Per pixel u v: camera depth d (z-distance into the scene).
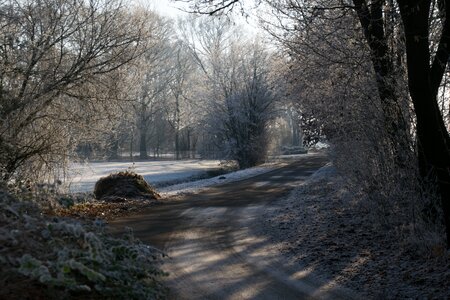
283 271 9.66
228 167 48.28
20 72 15.80
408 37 9.30
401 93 11.62
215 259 10.69
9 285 4.45
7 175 15.04
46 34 16.41
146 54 23.70
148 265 5.82
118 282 4.99
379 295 7.85
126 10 18.27
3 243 4.91
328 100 16.44
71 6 17.14
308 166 43.97
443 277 8.18
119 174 23.50
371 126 13.12
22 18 16.16
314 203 18.70
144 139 73.56
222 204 20.17
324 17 12.71
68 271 4.35
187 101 64.62
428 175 10.30
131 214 17.62
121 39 18.02
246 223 15.52
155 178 37.03
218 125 47.91
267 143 48.88
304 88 18.20
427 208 10.57
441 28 11.73
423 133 9.53
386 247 10.70
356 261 10.00
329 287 8.54
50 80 16.53
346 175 16.61
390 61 12.25
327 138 19.14
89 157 20.14
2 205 5.40
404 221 11.38
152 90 66.38
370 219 13.35
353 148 14.91
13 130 15.44
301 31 14.40
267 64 45.91
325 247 11.42
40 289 4.56
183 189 27.34
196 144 77.19
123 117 20.23
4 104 15.30
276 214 16.98
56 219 5.81
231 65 47.22
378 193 12.76
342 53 14.13
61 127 17.33
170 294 8.00
